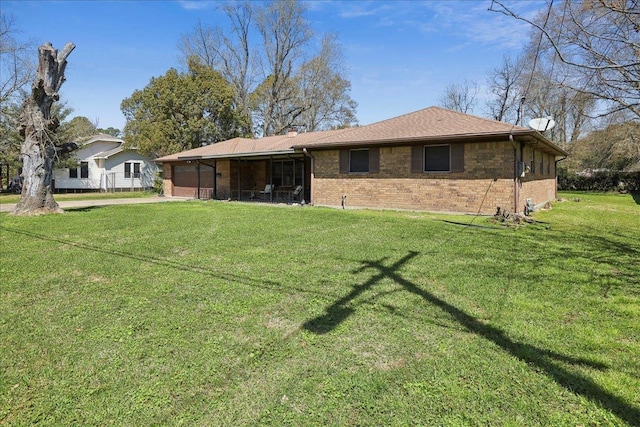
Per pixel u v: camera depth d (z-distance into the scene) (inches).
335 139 562.6
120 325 133.9
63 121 1043.3
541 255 237.6
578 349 114.0
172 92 1054.4
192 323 135.1
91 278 191.6
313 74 1321.4
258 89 1310.3
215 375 101.9
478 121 489.4
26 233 327.6
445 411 86.0
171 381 99.2
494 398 90.5
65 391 95.2
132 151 1181.1
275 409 87.7
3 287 177.3
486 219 409.4
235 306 150.9
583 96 212.4
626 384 95.6
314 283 178.5
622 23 179.2
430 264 213.0
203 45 1255.5
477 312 142.9
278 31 1228.5
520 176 435.5
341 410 87.0
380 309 145.9
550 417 83.7
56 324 135.1
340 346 117.1
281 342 120.0
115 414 86.2
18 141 912.3
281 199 713.6
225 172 775.7
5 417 85.4
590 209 566.9
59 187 1096.2
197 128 1050.1
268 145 720.3
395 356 110.7
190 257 234.1
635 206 623.8
